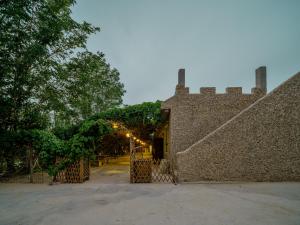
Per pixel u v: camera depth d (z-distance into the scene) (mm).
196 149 12383
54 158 12734
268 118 12797
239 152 12461
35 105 16859
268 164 12484
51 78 16797
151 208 7234
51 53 16797
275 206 7387
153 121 16656
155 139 26500
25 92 15500
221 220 6027
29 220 6102
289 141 12695
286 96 13016
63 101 17969
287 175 12453
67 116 18844
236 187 10781
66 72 17406
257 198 8516
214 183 11867
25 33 13109
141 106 16688
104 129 13820
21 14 12156
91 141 13414
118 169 20141
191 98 16750
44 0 13828
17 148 13789
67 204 7781
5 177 14000
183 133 16328
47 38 13859
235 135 12555
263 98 12914
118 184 11906
